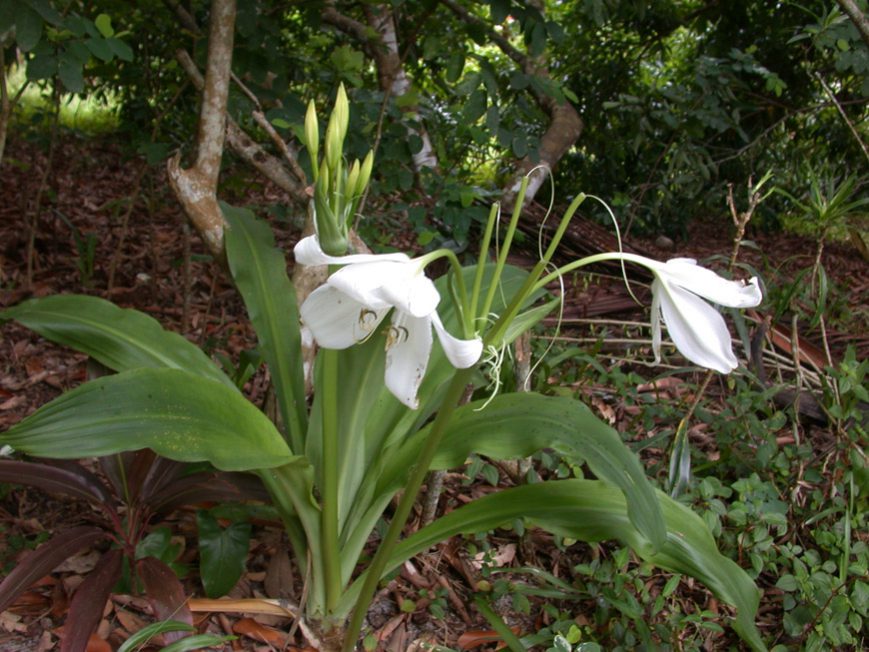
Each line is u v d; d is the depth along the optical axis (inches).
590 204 125.8
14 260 87.4
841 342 78.1
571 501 38.7
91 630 36.1
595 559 46.7
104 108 154.6
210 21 48.0
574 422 35.0
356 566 47.4
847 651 42.9
